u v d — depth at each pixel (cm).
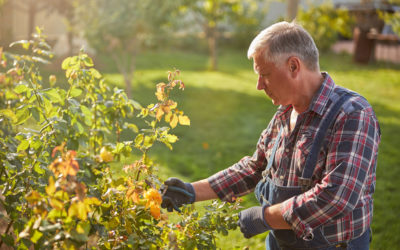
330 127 160
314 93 166
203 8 1439
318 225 155
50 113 183
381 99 1060
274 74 163
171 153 577
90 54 1211
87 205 137
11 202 173
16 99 198
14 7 1135
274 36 161
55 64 963
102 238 174
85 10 752
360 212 163
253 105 952
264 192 183
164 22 787
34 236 140
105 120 217
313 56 164
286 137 175
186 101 934
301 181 164
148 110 193
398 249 363
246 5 1953
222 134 711
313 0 1304
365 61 1630
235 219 211
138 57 1520
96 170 171
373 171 165
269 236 196
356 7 1549
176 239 188
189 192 188
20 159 183
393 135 743
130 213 173
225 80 1269
